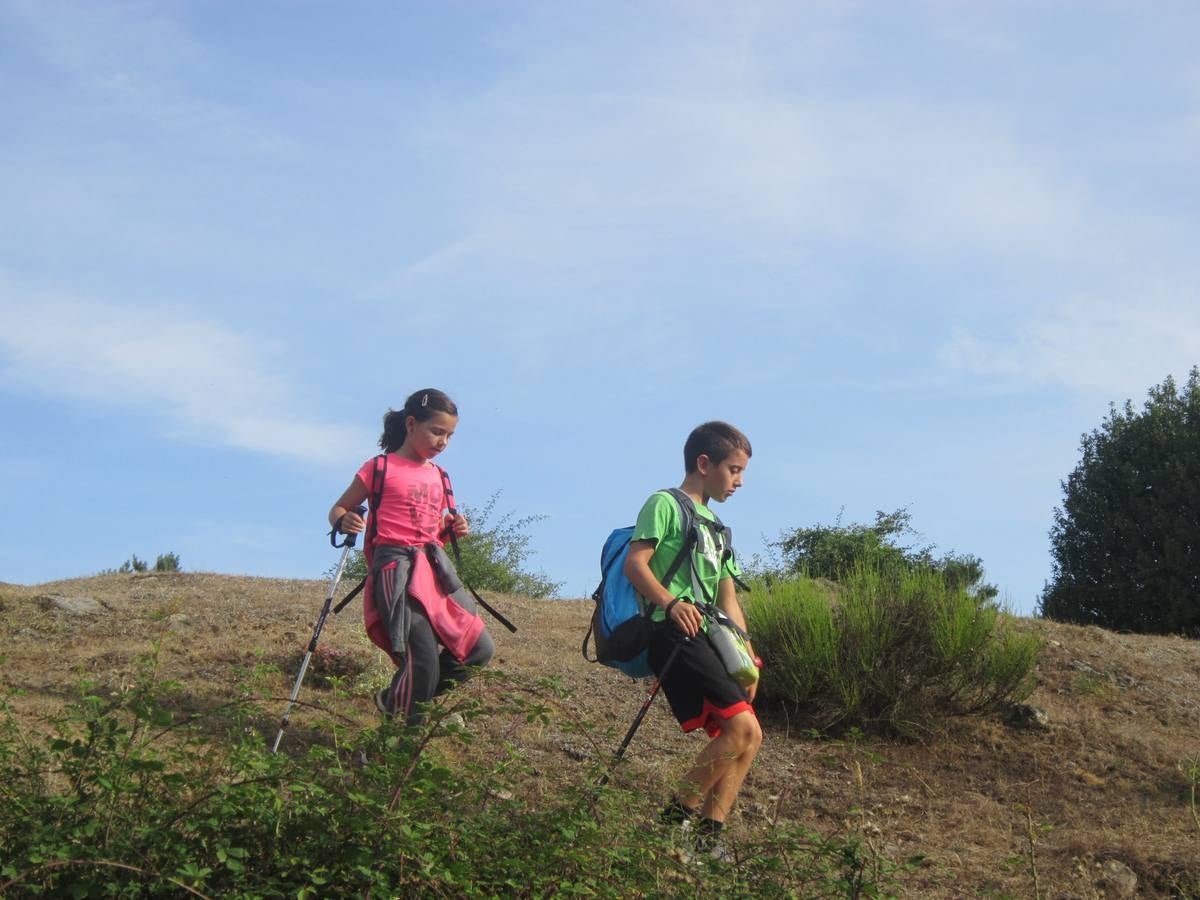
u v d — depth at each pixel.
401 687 5.40
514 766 4.33
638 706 7.32
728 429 5.22
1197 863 5.39
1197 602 21.00
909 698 7.46
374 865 3.29
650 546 4.87
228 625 8.21
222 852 3.09
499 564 15.15
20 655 7.18
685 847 3.94
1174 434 22.22
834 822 5.86
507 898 3.46
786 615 7.77
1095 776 6.92
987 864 5.41
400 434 5.82
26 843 3.25
